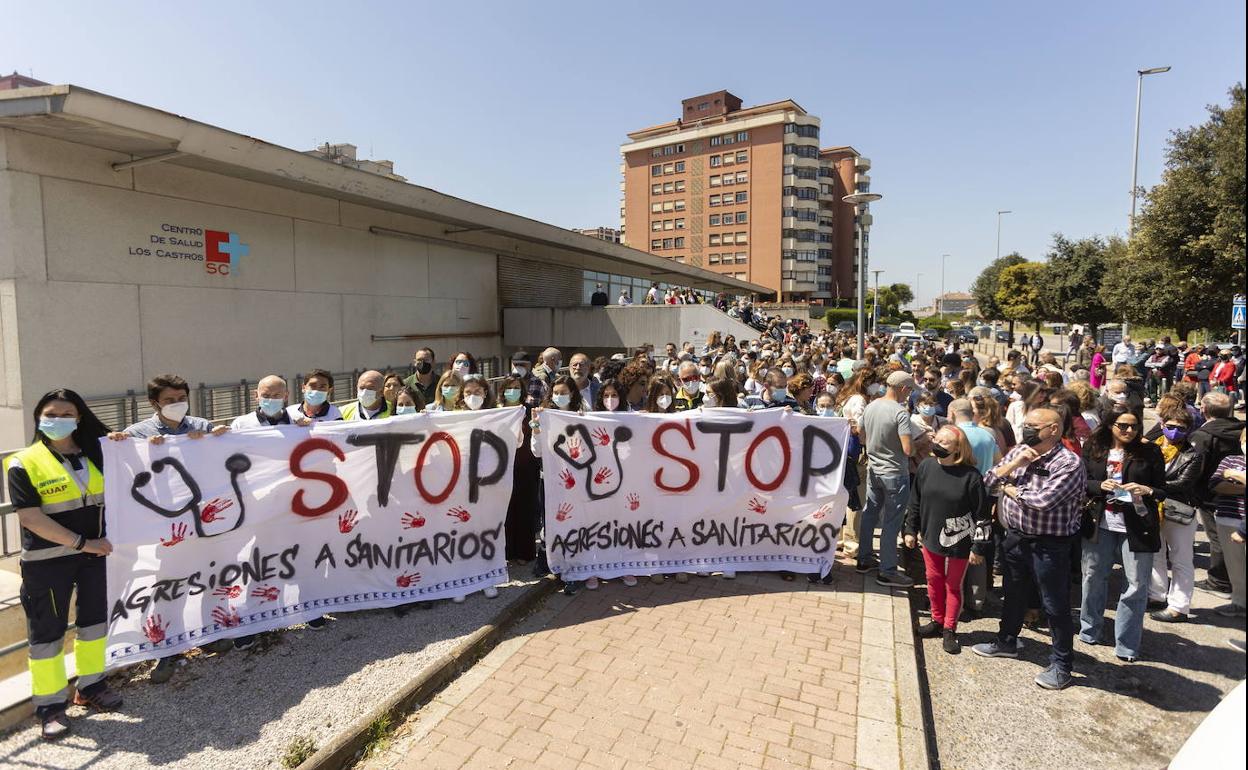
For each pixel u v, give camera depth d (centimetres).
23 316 844
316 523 464
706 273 3309
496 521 528
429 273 1611
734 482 580
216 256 1084
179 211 1026
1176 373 1884
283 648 435
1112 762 359
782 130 7875
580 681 402
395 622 473
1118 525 457
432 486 504
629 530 569
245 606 436
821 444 584
